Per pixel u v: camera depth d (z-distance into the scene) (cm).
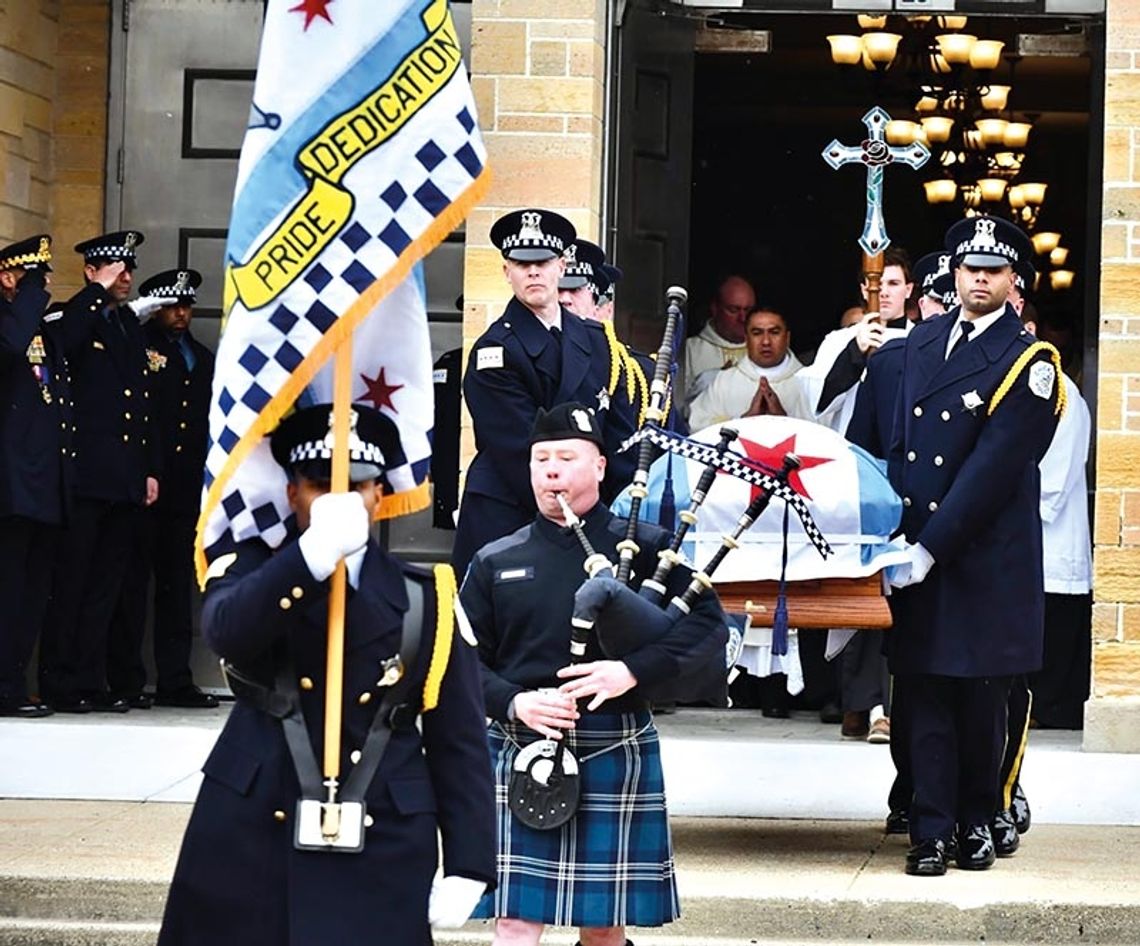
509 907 1652
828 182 4394
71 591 3105
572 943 2070
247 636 1247
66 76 3416
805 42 3978
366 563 1297
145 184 3409
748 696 3284
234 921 1269
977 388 2225
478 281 2933
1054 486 3006
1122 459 2820
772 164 4422
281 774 1273
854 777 2697
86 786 2622
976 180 3953
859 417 2350
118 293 3147
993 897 2088
